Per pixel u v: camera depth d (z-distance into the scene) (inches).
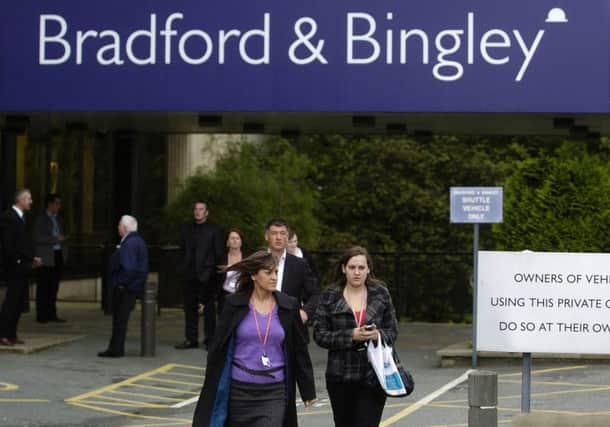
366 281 415.5
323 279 1227.9
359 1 826.8
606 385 673.0
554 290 471.8
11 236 797.9
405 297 1171.3
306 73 828.6
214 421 379.2
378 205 1672.0
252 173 1464.1
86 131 1102.4
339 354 405.1
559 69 815.7
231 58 833.5
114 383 688.4
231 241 756.6
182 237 836.0
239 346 384.2
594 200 839.1
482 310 475.8
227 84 833.5
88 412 590.6
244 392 380.5
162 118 921.5
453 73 820.6
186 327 848.3
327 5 828.6
